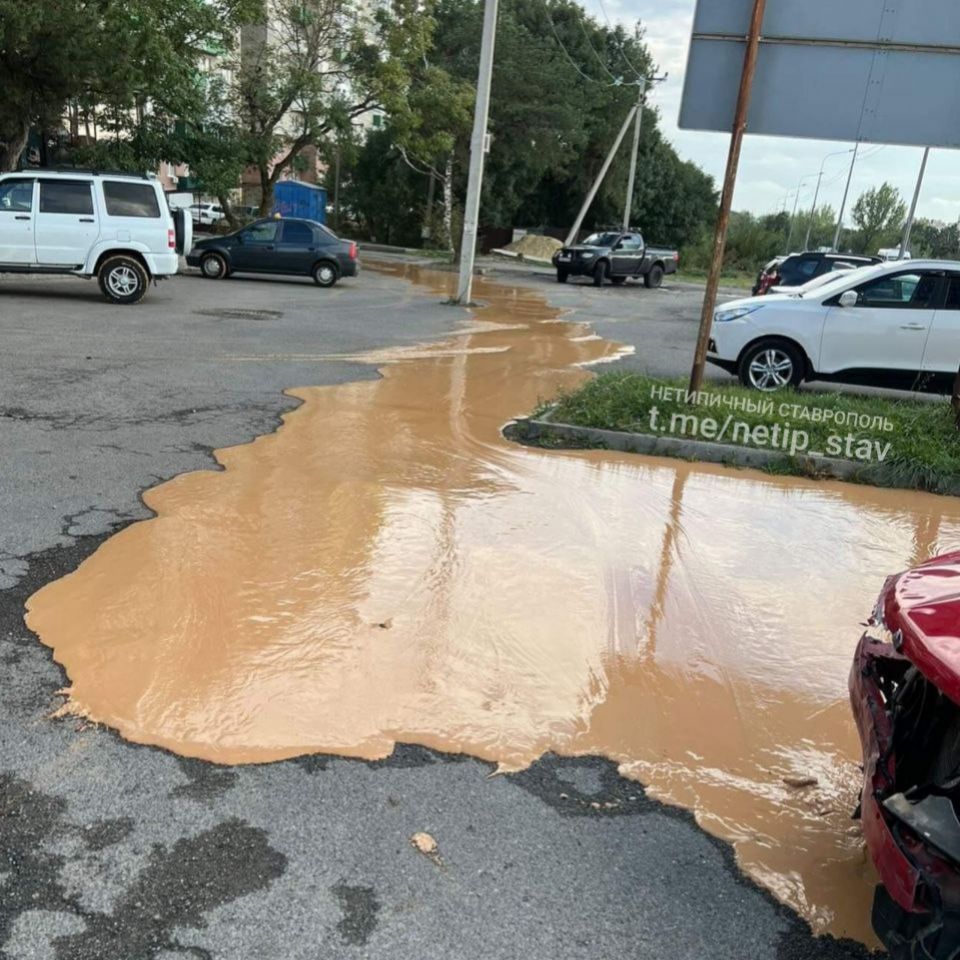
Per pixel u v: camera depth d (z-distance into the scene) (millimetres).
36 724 3367
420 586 4766
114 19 18516
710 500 6777
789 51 7832
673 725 3676
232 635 4109
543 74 41094
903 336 10516
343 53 31234
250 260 22344
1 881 2609
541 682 3918
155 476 6289
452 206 46375
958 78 7633
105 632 4066
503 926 2557
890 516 6730
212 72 29922
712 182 56938
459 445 7785
